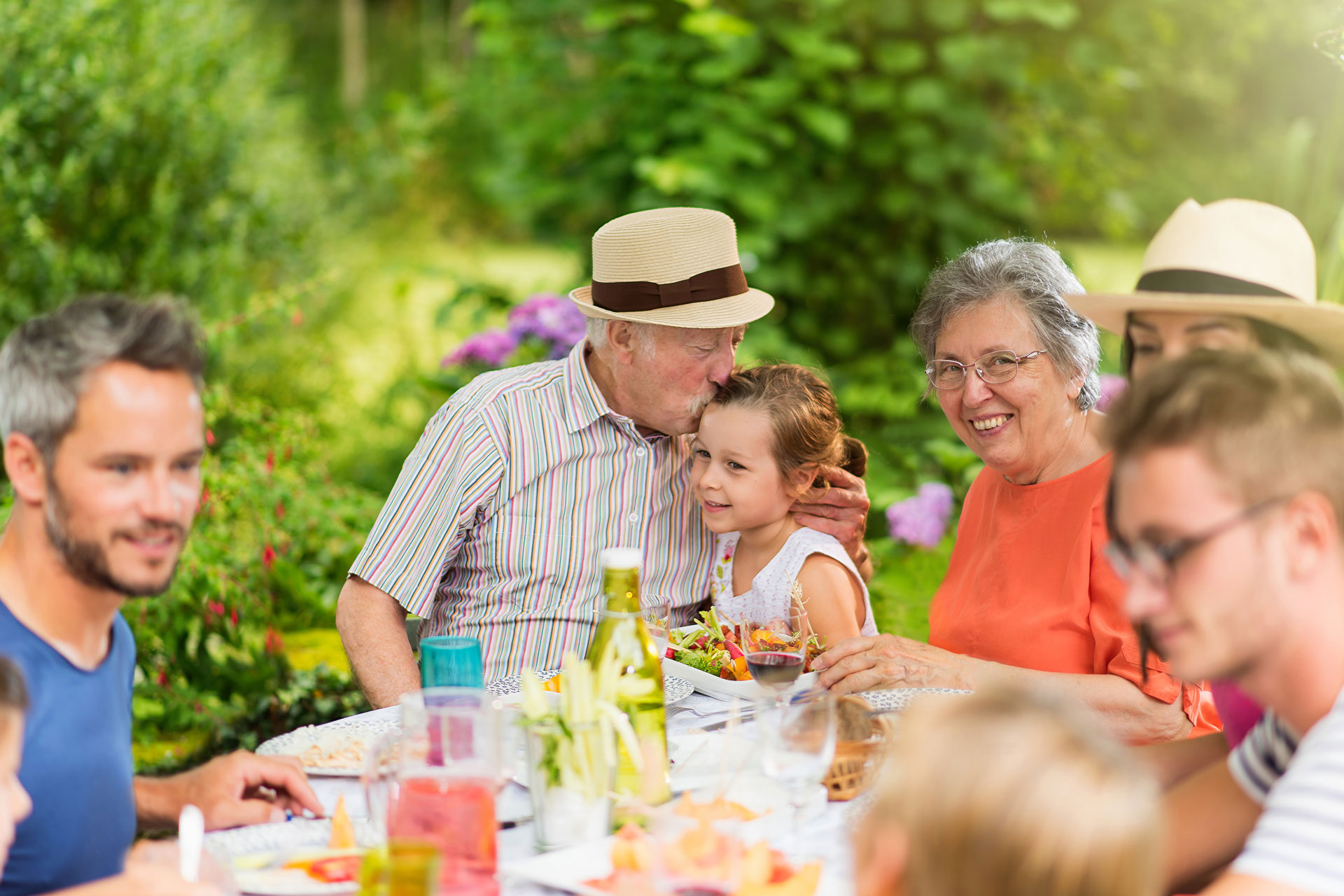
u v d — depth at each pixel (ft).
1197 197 23.95
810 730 5.67
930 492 15.23
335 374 22.67
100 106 18.60
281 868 5.49
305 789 6.29
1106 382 13.79
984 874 3.74
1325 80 22.77
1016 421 8.92
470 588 9.68
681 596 9.96
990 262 8.99
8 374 5.46
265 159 23.76
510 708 7.03
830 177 20.81
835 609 9.43
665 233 9.27
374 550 9.38
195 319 5.76
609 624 6.31
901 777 3.95
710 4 20.39
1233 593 4.69
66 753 5.55
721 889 4.85
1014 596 8.95
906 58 19.85
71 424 5.37
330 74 46.65
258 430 14.78
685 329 9.31
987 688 4.13
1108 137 22.44
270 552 13.35
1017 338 8.72
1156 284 7.16
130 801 5.95
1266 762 5.72
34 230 17.26
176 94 20.38
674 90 20.11
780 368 9.77
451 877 5.18
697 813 5.71
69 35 18.08
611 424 9.61
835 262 21.40
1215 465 4.65
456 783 5.27
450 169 35.76
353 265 27.27
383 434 22.67
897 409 19.80
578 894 5.28
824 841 5.82
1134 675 8.11
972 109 20.24
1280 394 4.72
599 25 19.85
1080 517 8.68
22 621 5.55
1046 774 3.74
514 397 9.59
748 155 19.57
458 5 47.52
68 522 5.46
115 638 6.08
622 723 6.14
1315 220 18.67
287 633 15.43
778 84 19.72
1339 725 4.66
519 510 9.50
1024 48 19.93
